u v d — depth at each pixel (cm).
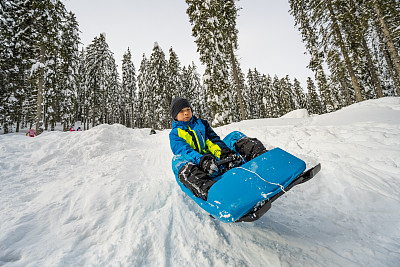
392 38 1327
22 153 609
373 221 207
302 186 300
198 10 1509
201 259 184
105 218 253
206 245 203
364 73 2192
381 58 2388
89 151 598
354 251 171
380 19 1306
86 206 273
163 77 3016
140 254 194
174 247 205
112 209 271
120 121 4522
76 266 179
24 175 429
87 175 402
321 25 1356
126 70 4119
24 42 1691
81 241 215
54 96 2167
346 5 1356
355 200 246
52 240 213
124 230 228
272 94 4234
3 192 337
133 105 4331
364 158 336
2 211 269
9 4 1744
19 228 223
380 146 356
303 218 233
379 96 1808
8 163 505
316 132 485
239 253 187
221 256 184
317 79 1902
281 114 4534
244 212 147
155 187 318
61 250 198
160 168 453
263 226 224
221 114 1469
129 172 417
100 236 222
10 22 1784
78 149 600
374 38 2136
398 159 309
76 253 196
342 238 190
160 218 246
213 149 247
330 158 359
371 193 250
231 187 164
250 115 4275
